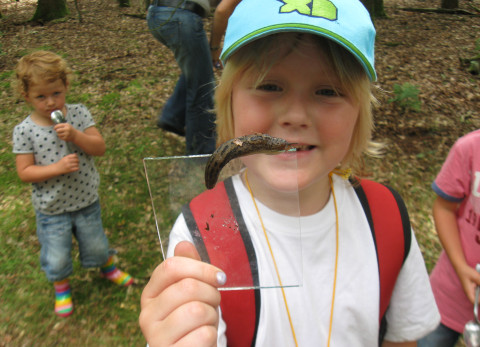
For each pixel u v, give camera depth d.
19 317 3.42
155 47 9.66
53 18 12.58
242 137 1.22
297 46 1.30
